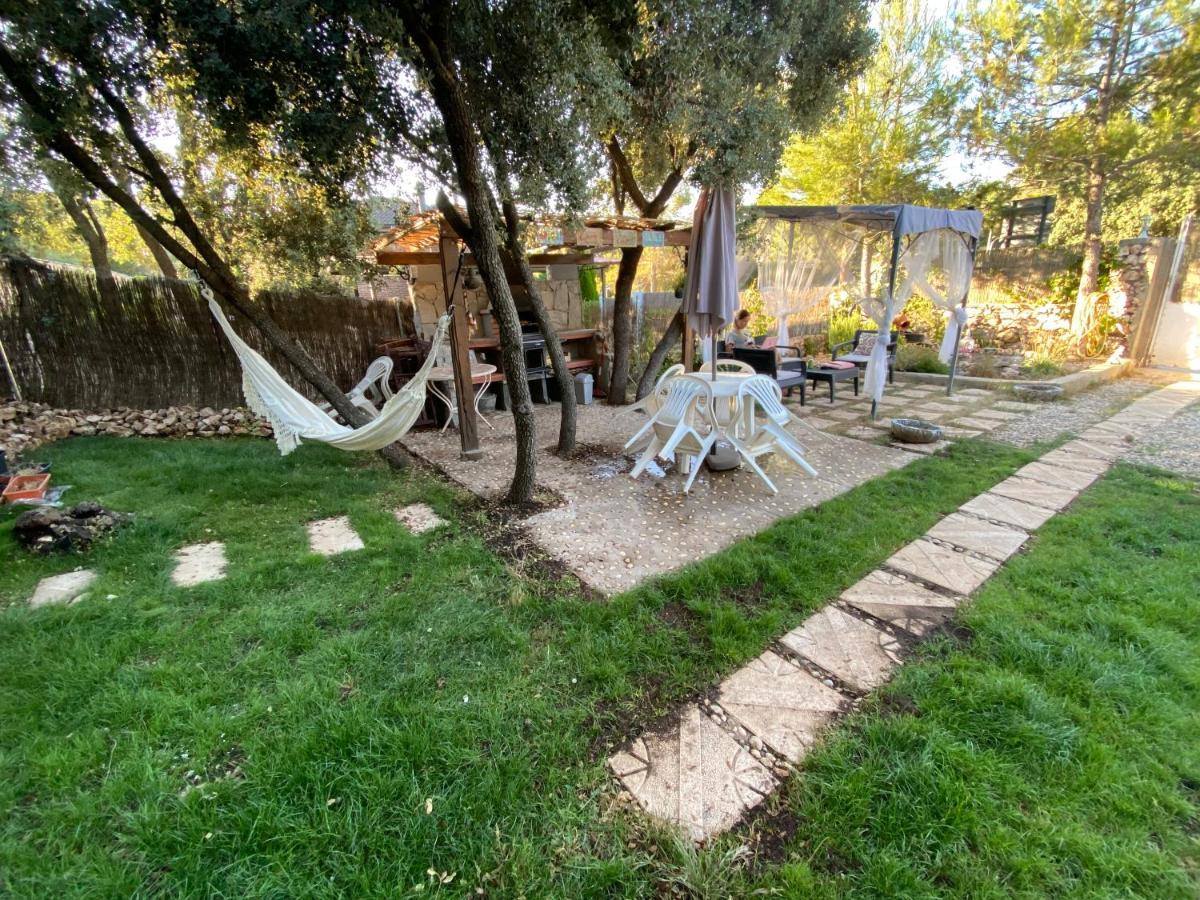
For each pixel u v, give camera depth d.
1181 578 2.78
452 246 4.74
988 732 1.90
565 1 2.87
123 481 4.38
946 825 1.60
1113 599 2.64
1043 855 1.50
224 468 4.73
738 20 4.24
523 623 2.60
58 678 2.17
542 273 8.25
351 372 7.33
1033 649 2.28
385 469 4.91
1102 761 1.76
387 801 1.67
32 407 5.85
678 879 1.49
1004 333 10.37
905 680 2.17
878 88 10.76
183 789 1.72
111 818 1.62
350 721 1.95
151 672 2.21
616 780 1.79
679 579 2.94
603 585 2.95
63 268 5.95
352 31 2.71
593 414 6.88
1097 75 8.23
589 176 3.61
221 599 2.76
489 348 7.11
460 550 3.32
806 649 2.40
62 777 1.74
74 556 3.16
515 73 3.06
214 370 6.65
